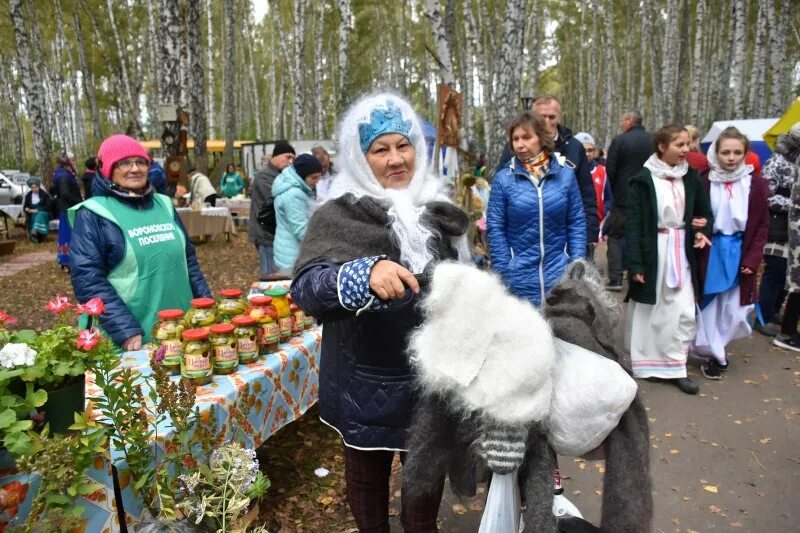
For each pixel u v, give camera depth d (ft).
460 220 5.69
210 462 6.31
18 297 26.32
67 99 146.61
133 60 108.37
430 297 3.92
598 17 119.55
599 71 134.00
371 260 4.19
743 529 8.77
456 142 19.56
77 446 5.10
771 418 12.40
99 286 8.48
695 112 71.77
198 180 41.27
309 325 10.49
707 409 12.88
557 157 11.44
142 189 9.16
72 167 36.42
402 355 5.32
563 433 4.30
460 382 3.89
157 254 9.04
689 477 10.19
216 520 5.64
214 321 8.41
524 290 11.35
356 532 8.66
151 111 105.19
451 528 8.78
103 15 100.42
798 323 18.88
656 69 82.84
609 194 24.75
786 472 10.31
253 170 68.69
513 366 3.87
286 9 114.62
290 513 9.19
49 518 4.84
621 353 5.05
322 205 5.36
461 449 4.61
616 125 124.47
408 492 4.74
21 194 55.11
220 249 37.63
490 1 92.12
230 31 64.90
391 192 5.36
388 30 120.37
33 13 87.61
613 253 22.97
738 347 17.08
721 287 14.08
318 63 88.48
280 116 103.71
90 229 8.59
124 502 5.91
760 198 13.85
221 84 134.21
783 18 72.64
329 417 5.88
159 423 6.41
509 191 11.41
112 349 5.98
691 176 13.44
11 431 4.69
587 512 9.32
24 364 5.15
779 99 62.13
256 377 7.97
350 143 5.43
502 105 41.42
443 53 25.25
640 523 4.44
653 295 13.57
